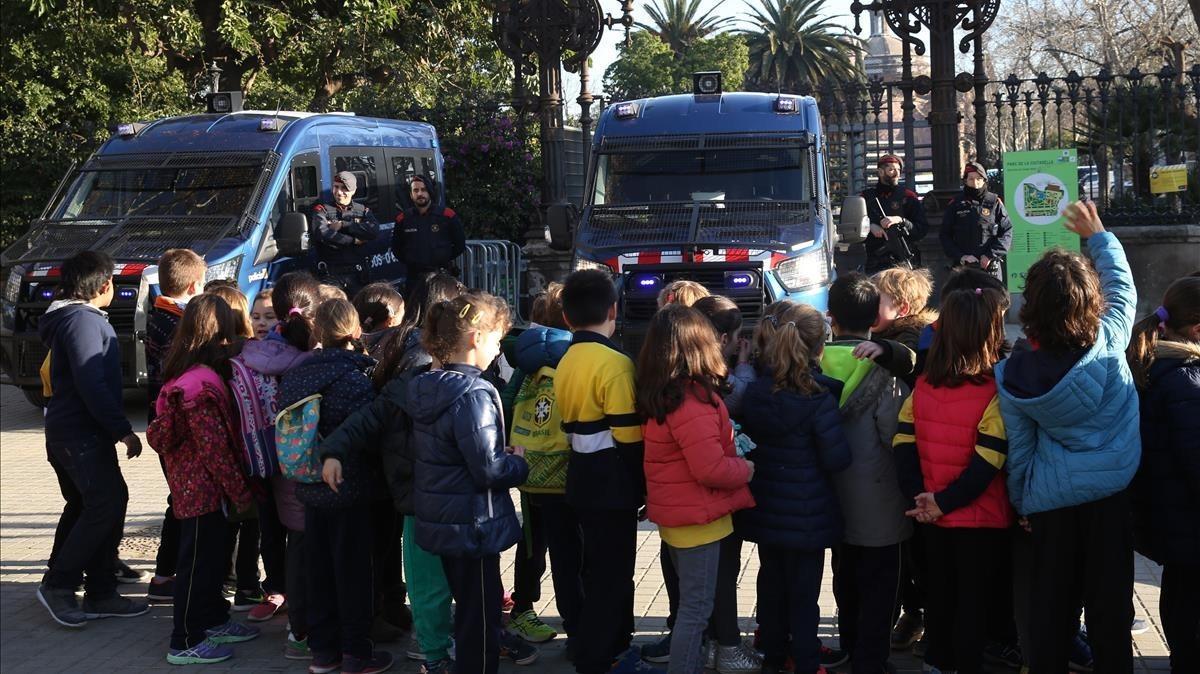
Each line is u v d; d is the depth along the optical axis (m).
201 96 21.36
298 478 5.25
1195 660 4.79
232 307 6.10
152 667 5.61
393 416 5.09
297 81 23.67
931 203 16.08
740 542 5.29
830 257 11.24
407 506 5.07
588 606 5.00
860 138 17.12
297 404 5.24
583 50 18.03
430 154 15.69
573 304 5.02
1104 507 4.50
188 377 5.60
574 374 4.94
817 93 16.81
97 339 6.00
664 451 4.76
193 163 12.54
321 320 5.41
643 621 6.02
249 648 5.84
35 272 11.72
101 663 5.66
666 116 12.23
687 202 11.54
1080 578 4.62
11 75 19.77
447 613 5.28
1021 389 4.49
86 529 6.10
